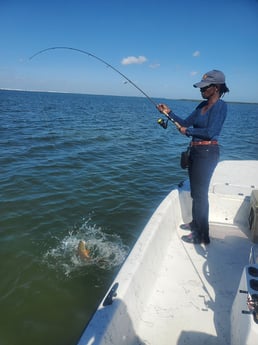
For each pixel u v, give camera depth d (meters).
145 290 2.50
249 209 3.86
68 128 19.19
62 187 7.44
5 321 3.38
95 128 20.12
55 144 13.12
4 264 4.34
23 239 4.98
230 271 2.96
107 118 30.28
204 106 3.13
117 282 2.20
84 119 27.20
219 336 2.21
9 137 14.36
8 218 5.66
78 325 3.36
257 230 3.43
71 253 4.64
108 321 1.82
